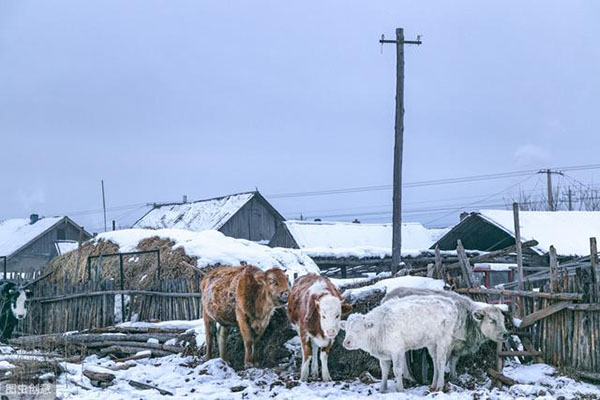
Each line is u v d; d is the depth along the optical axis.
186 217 53.12
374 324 11.30
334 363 12.90
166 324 17.36
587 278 11.79
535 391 11.05
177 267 21.59
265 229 51.50
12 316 19.62
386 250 32.16
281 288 13.03
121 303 20.23
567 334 12.13
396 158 27.17
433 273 14.11
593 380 11.60
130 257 23.73
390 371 12.65
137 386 12.34
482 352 12.45
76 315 20.45
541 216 36.22
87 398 11.12
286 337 13.95
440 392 10.93
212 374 13.48
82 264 25.16
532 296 12.70
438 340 11.40
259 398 11.24
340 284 14.83
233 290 13.59
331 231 45.84
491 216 35.22
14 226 59.69
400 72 27.33
